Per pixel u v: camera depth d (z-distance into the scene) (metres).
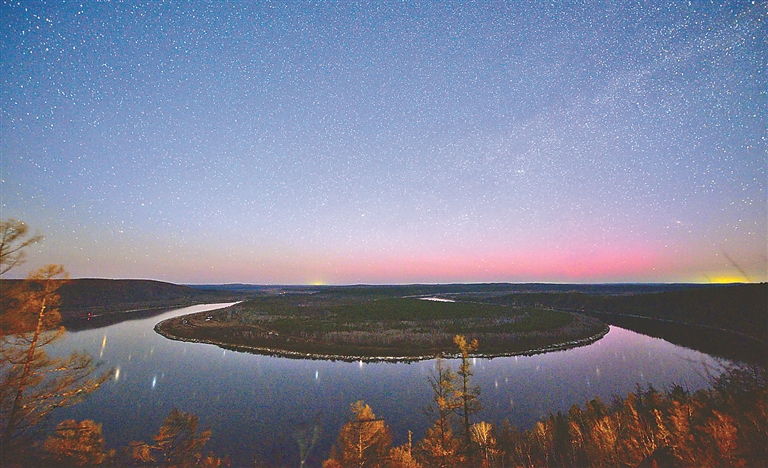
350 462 14.42
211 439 23.50
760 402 9.88
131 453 14.70
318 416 27.89
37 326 10.16
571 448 15.13
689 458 9.73
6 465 9.35
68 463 10.74
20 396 9.89
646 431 12.11
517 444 17.12
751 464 8.40
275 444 22.73
